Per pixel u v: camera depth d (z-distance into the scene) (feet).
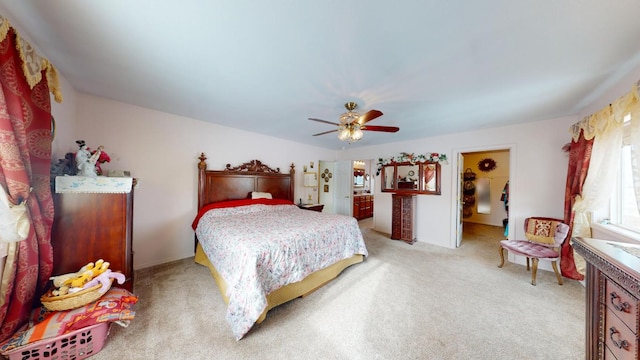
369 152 17.07
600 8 3.54
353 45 4.70
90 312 4.54
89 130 7.95
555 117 9.51
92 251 5.71
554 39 4.36
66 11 3.80
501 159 19.40
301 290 7.05
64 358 4.20
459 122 10.36
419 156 14.12
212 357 4.62
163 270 9.07
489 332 5.44
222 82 6.57
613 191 7.07
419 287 7.78
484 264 10.04
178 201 10.35
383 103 7.95
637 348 2.67
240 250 6.12
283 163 15.02
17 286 3.97
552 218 9.41
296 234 7.27
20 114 3.86
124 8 3.72
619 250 3.44
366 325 5.71
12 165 3.64
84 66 5.80
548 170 9.75
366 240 14.19
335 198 18.80
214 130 11.46
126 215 6.17
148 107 9.15
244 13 3.81
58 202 5.35
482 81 6.21
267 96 7.56
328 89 6.87
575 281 8.22
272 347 4.93
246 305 5.35
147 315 5.98
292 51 4.96
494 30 4.13
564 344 5.04
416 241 14.10
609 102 6.58
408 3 3.54
